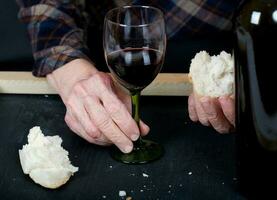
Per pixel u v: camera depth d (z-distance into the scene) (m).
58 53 1.36
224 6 1.68
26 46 1.84
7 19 1.83
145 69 1.07
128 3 1.69
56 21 1.44
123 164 1.10
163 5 1.70
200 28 1.72
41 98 1.34
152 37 1.08
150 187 1.04
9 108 1.30
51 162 1.05
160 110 1.29
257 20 0.92
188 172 1.08
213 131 1.21
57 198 1.01
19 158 1.13
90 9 1.73
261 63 0.91
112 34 1.07
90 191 1.03
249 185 0.99
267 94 0.92
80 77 1.29
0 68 1.85
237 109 0.98
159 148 1.15
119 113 1.12
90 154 1.14
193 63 1.17
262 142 0.95
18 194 1.02
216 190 1.03
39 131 1.10
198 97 1.15
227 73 1.12
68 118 1.19
